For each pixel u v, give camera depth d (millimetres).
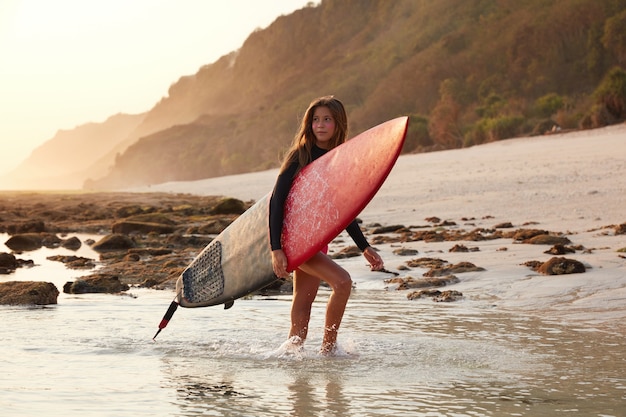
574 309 5715
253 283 4574
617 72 36188
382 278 7793
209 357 4215
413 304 6246
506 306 6023
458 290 6887
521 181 17188
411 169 23797
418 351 4328
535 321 5316
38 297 6301
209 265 4773
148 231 15695
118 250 12328
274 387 3469
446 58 100500
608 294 6145
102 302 6484
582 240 9391
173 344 4582
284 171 4539
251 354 4312
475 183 18047
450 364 3990
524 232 10031
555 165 19297
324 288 7520
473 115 55125
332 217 4312
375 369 3885
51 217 21000
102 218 20781
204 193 31469
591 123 35625
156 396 3268
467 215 13586
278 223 4441
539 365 3932
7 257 9594
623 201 12789
